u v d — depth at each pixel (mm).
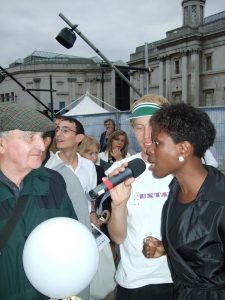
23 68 63469
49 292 1495
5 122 1736
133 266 2271
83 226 1585
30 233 1604
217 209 1503
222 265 1534
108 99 62531
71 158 3803
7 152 1779
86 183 3834
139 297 2266
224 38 45938
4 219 1740
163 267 2252
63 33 8070
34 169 1935
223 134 11484
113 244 3537
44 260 1434
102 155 6188
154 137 1635
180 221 1595
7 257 1719
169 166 1607
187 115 1585
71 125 3699
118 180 1931
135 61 55625
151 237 2023
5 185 1803
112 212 2127
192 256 1562
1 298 1717
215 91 47469
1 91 68438
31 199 1817
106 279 2619
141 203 2252
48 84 62969
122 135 5797
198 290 1573
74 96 63438
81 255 1465
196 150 1581
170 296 2273
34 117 1767
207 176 1605
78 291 1520
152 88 54281
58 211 1882
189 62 49219
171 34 50812
